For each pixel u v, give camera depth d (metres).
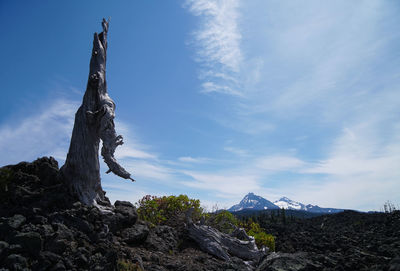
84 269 6.15
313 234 22.39
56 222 7.23
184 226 11.52
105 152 8.73
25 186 8.12
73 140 9.11
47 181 8.61
